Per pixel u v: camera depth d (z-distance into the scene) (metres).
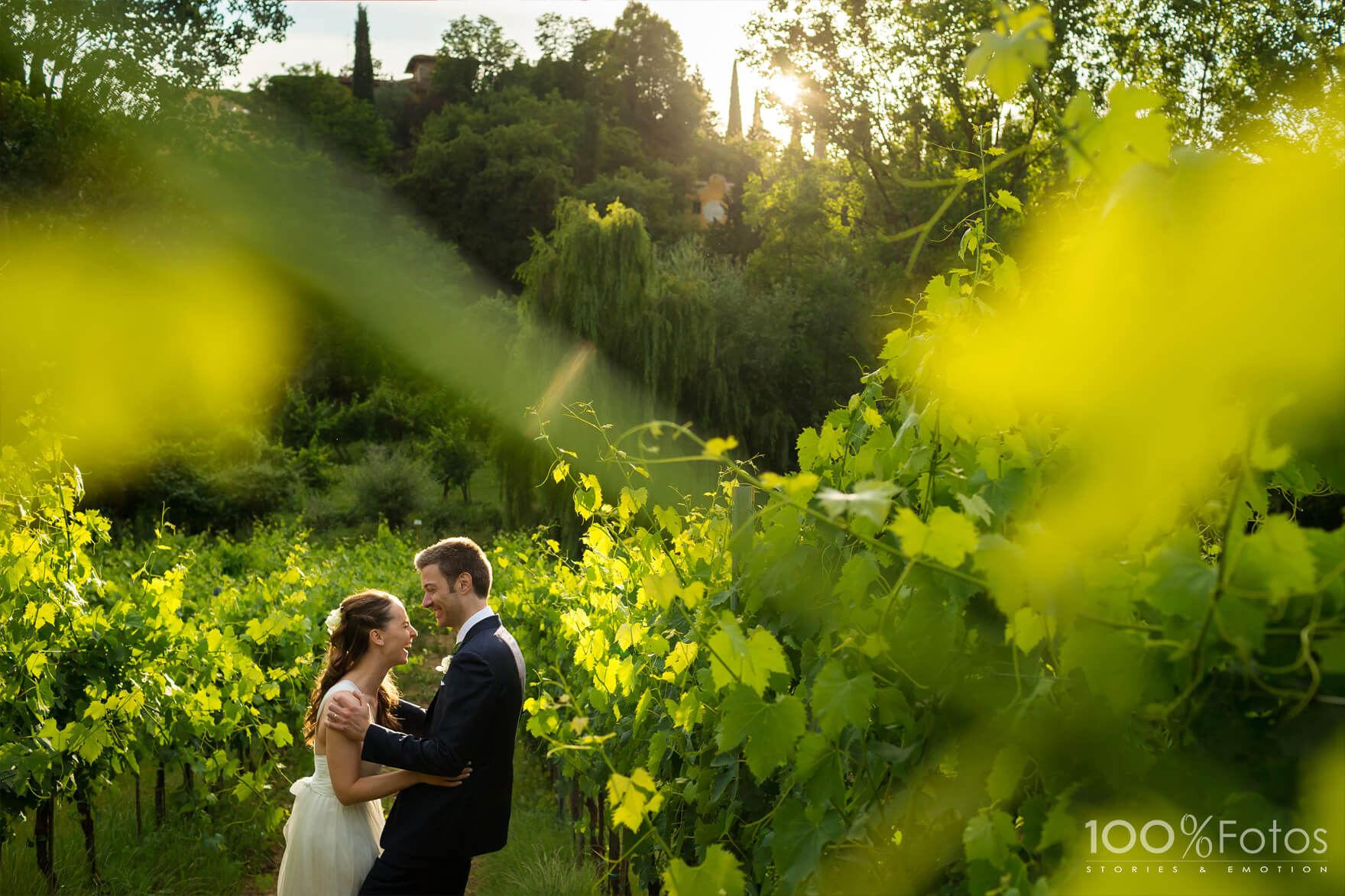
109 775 4.94
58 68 23.41
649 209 54.31
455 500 35.62
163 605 5.12
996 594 1.01
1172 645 0.95
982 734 1.23
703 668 2.24
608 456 2.62
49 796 4.35
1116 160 0.93
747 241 51.19
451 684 2.97
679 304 19.00
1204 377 0.92
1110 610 1.01
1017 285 1.54
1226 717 0.95
